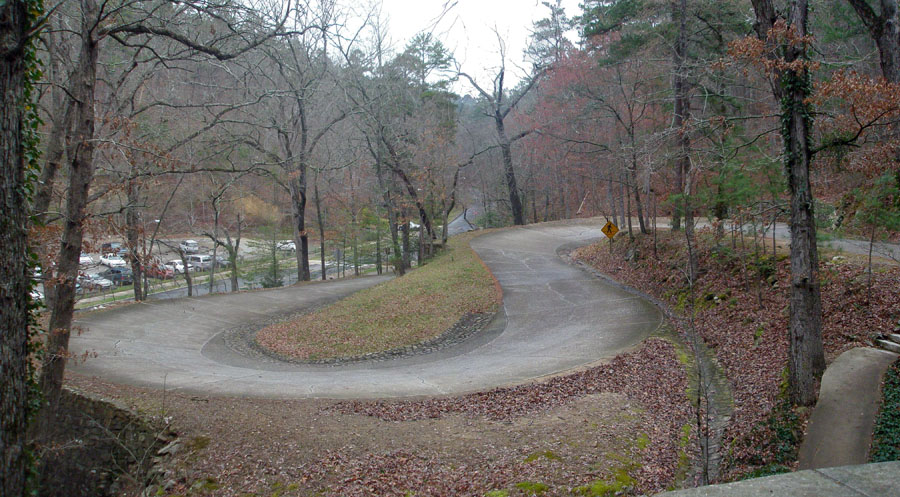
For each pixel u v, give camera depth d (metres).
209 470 8.95
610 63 24.50
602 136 33.19
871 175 10.81
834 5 16.88
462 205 63.16
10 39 5.36
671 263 21.38
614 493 7.44
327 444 9.43
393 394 12.19
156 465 9.45
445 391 12.27
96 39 9.78
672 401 10.86
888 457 6.89
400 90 32.69
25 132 8.05
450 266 28.70
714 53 21.11
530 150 50.91
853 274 13.56
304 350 17.83
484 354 15.94
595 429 9.46
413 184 36.56
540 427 9.70
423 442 9.38
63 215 9.95
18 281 5.55
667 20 24.06
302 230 34.56
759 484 3.20
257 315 23.69
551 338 16.84
